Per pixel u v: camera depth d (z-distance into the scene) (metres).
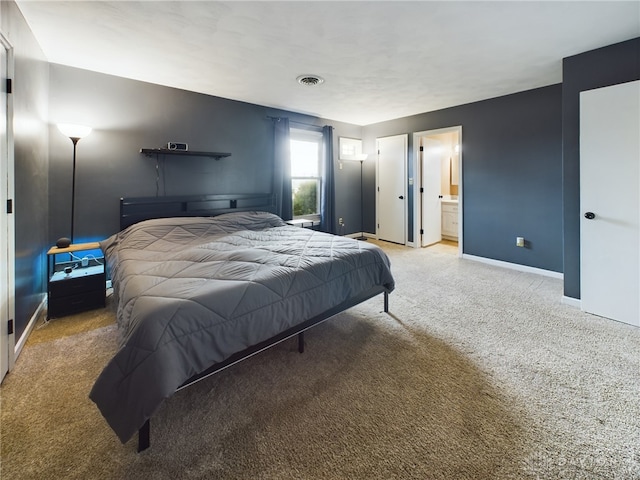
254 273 1.84
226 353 1.49
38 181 2.57
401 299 3.05
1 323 1.76
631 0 1.93
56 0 1.93
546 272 3.81
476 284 3.49
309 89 3.69
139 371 1.24
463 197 4.61
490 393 1.66
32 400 1.61
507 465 1.22
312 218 5.45
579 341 2.20
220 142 4.04
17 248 2.05
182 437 1.38
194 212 3.79
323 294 2.01
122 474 1.20
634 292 2.41
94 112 3.12
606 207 2.51
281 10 2.03
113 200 3.28
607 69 2.54
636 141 2.33
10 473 1.20
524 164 3.93
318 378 1.81
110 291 3.20
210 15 2.10
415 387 1.72
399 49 2.62
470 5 1.99
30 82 2.29
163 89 3.53
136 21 2.18
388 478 1.18
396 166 5.58
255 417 1.50
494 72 3.18
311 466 1.24
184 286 1.63
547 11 2.05
